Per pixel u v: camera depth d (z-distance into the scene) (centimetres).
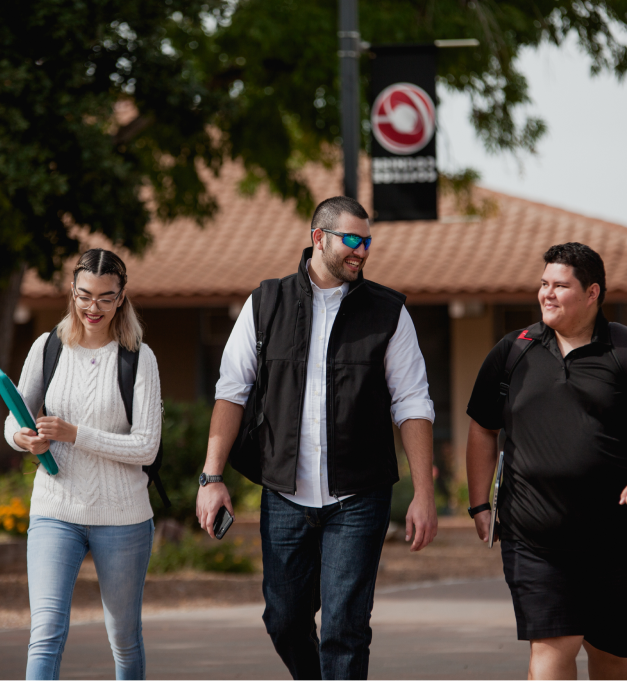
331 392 517
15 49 1241
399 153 1258
